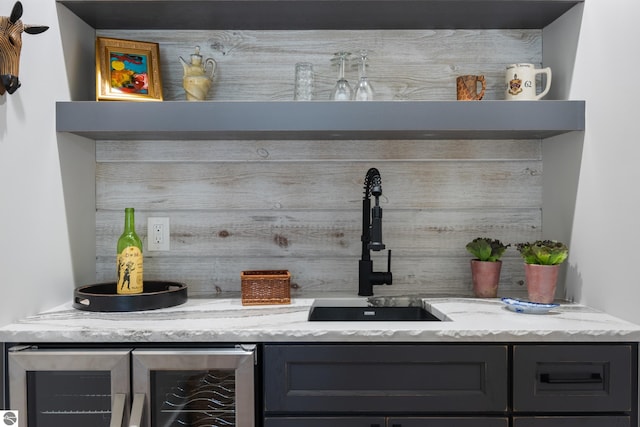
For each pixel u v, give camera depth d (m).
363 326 1.53
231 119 1.77
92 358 1.47
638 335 1.49
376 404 1.51
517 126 1.78
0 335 1.49
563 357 1.50
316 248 2.13
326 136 1.99
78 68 1.96
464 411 1.51
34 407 1.52
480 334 1.49
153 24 2.05
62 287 1.84
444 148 2.13
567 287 1.94
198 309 1.78
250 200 2.13
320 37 2.13
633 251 1.54
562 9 1.91
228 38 2.12
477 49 2.13
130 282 1.82
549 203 2.07
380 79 2.13
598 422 1.51
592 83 1.75
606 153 1.67
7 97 1.52
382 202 2.13
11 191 1.54
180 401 1.56
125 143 2.11
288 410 1.51
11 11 1.56
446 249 2.14
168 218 2.12
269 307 1.82
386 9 1.91
